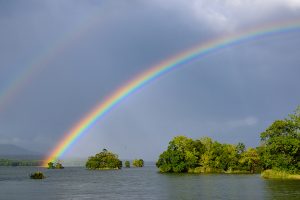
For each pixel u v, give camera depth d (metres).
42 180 165.88
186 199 81.81
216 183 129.25
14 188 117.19
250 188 104.88
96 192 101.81
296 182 124.12
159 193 96.75
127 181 154.00
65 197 88.75
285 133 142.50
